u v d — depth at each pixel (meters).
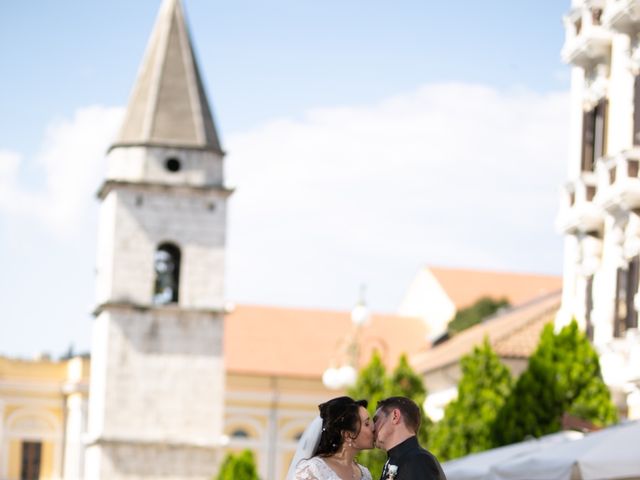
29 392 95.75
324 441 14.07
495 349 61.69
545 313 64.44
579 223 37.44
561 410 32.59
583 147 38.28
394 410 13.88
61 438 95.75
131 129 67.62
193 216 67.56
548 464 19.30
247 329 95.81
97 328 68.62
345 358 93.00
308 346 95.00
